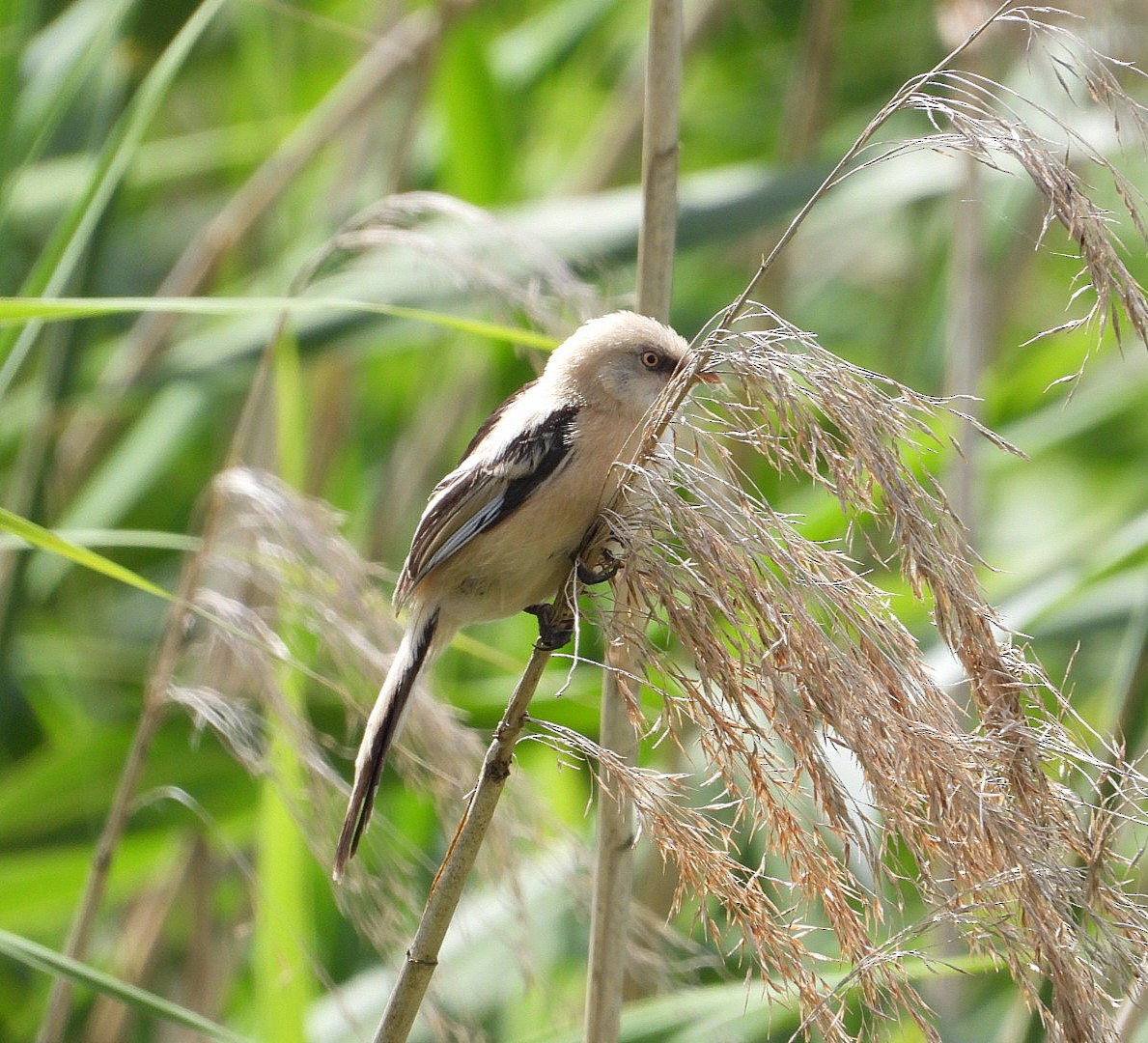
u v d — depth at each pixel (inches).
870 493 236.7
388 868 343.0
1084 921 237.5
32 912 452.8
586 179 582.2
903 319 625.3
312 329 429.1
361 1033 353.4
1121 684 343.6
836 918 235.6
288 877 373.1
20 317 274.8
